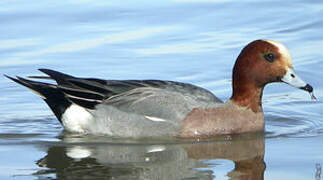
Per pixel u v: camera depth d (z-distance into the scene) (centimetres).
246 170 1219
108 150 1356
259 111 1477
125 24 2106
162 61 1875
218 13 2186
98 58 1892
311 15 2145
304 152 1318
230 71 1819
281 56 1434
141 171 1220
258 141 1409
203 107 1452
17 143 1412
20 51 1931
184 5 2239
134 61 1875
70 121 1496
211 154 1323
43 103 1689
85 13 2175
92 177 1185
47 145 1397
